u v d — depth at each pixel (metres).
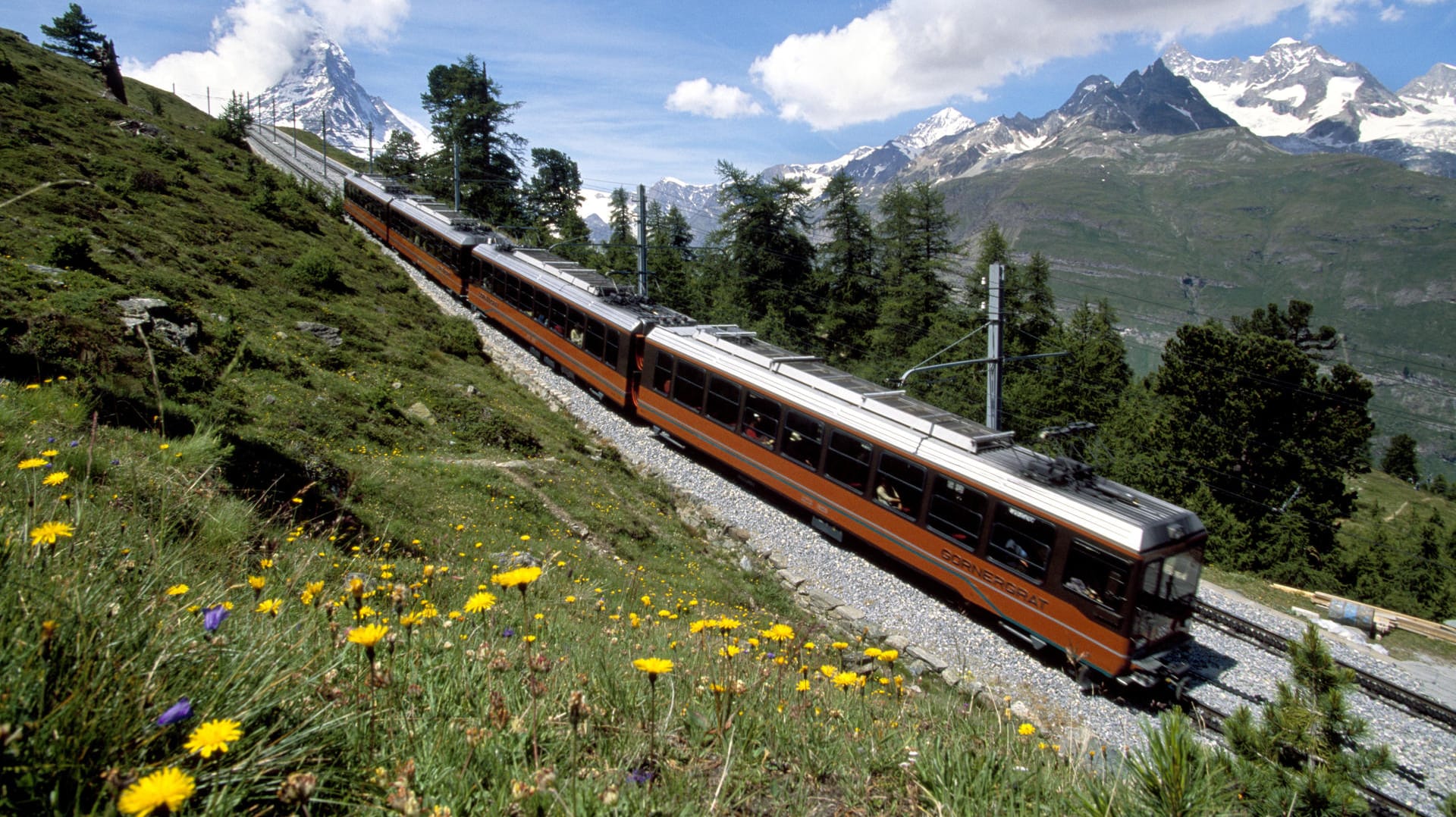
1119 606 11.88
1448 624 17.44
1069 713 11.35
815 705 3.68
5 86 41.09
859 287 51.09
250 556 5.31
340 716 2.05
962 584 14.05
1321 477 29.34
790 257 50.66
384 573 6.08
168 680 1.91
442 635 3.35
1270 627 16.14
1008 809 2.47
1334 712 4.64
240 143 71.25
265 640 2.33
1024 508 13.22
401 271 34.91
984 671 12.59
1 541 2.27
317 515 9.18
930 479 14.70
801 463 17.17
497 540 11.75
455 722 2.38
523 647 3.33
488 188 66.38
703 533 17.36
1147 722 2.46
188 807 1.64
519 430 19.30
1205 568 19.88
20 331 10.89
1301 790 3.46
